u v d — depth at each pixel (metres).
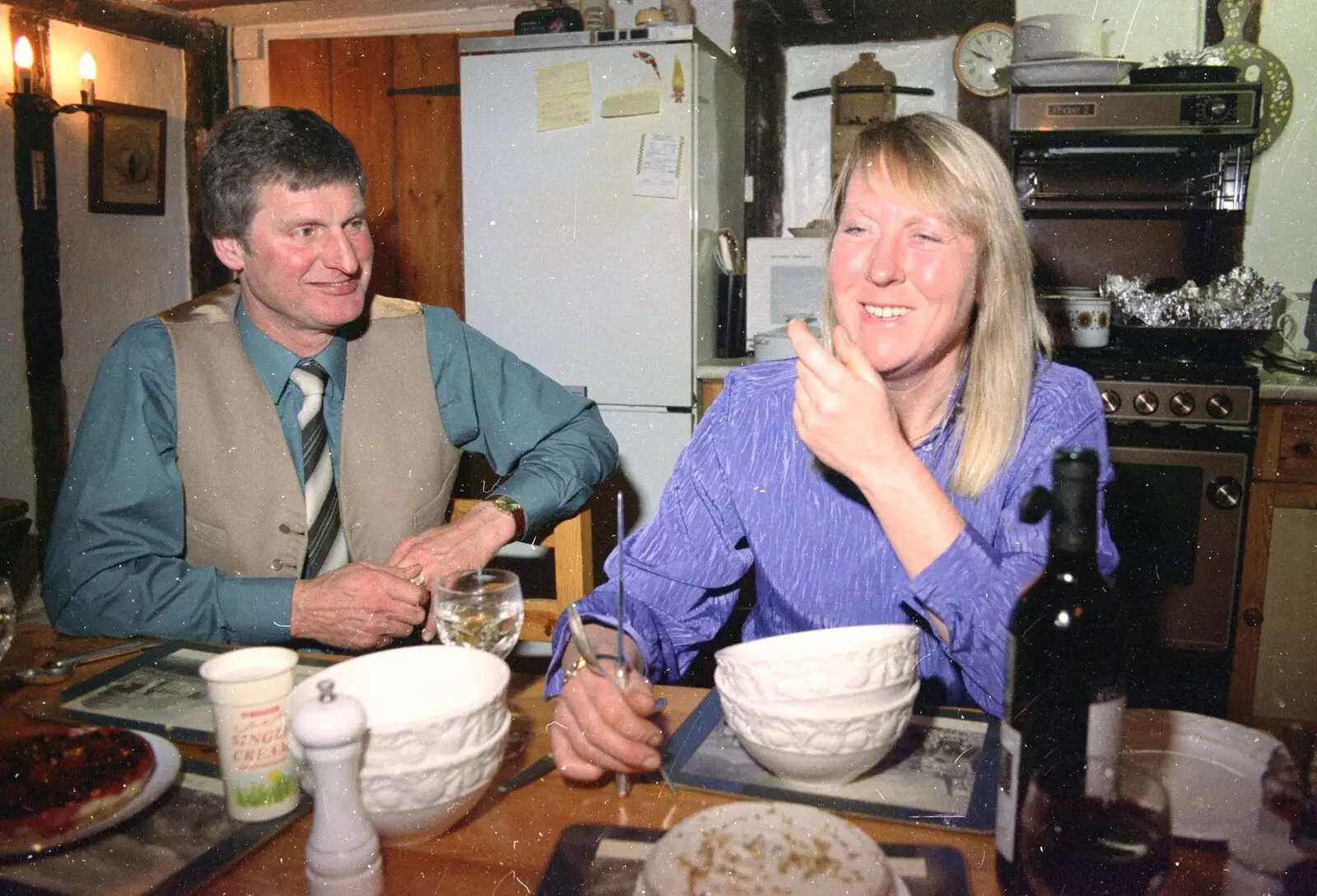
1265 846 0.64
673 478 1.18
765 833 0.62
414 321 1.59
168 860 0.68
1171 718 0.82
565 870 0.66
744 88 3.50
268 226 1.33
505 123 3.01
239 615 1.23
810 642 0.80
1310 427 2.56
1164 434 2.62
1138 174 3.11
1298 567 2.62
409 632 1.22
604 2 3.30
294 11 3.67
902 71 3.41
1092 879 0.62
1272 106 3.13
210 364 1.42
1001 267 1.03
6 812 0.69
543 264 3.04
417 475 1.54
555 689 0.95
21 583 3.25
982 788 0.76
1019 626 0.74
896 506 0.86
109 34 3.43
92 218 3.41
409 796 0.65
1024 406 1.06
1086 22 2.89
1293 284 3.20
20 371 3.20
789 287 3.12
